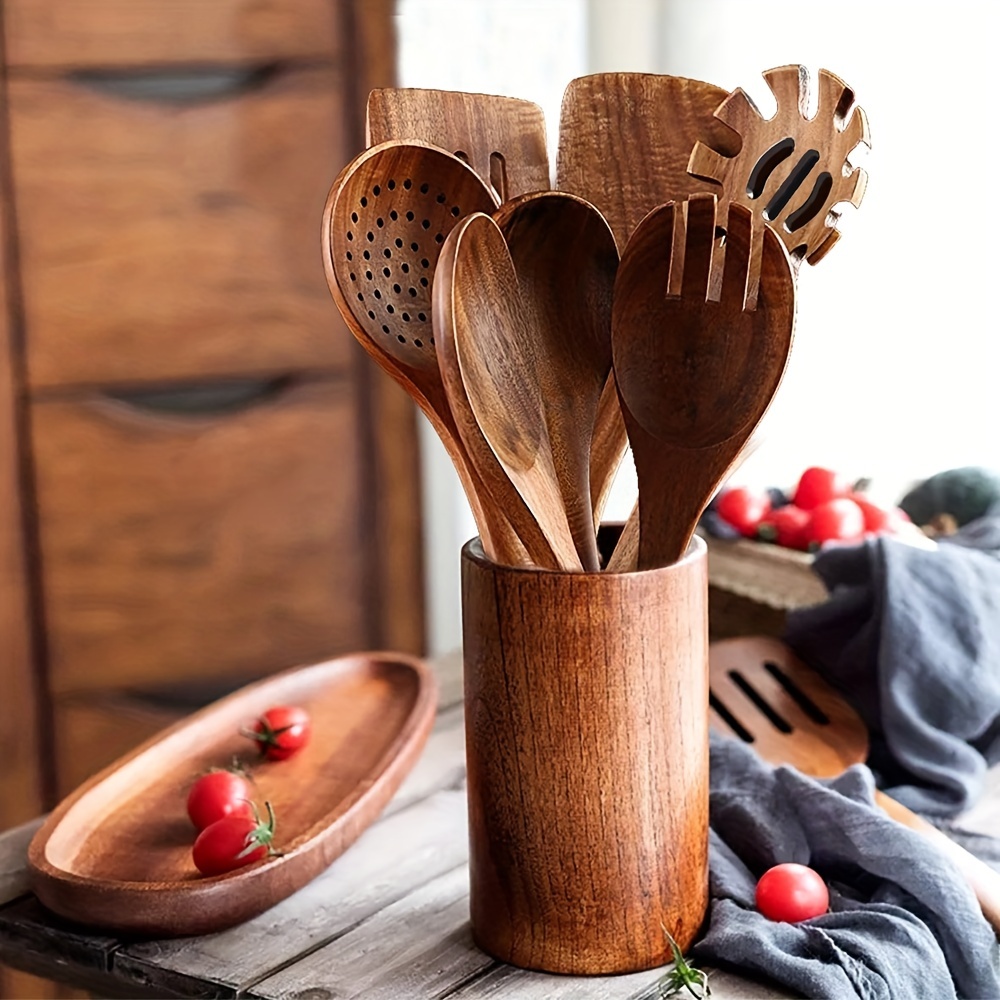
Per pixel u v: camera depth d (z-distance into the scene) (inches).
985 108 71.2
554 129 91.9
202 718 44.8
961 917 36.1
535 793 34.4
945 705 44.4
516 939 35.2
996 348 73.1
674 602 34.2
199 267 79.4
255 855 37.7
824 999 33.8
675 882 35.2
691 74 85.2
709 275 32.7
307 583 84.7
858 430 78.9
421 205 35.2
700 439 33.8
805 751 43.9
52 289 77.2
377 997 34.4
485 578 34.3
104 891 36.0
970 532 51.9
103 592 81.0
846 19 76.3
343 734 45.0
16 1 74.2
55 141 75.9
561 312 35.2
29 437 78.3
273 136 79.4
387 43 79.8
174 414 80.6
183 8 76.6
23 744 80.5
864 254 76.8
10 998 43.6
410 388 34.8
